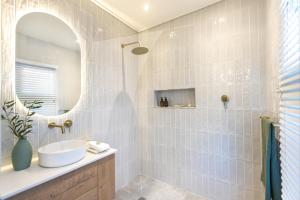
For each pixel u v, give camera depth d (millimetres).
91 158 1261
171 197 1920
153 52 2340
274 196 1062
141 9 1953
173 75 2152
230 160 1742
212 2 1824
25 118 1217
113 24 2033
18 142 1071
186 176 2055
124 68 2201
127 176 2227
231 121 1729
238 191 1698
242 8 1666
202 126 1921
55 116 1414
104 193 1358
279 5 1025
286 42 852
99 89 1837
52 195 988
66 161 1122
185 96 2229
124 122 2188
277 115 1174
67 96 1518
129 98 2279
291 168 774
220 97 1788
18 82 1191
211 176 1865
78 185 1146
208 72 1872
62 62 1484
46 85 1365
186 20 2045
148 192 2023
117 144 2072
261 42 1564
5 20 1127
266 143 1188
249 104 1625
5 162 1104
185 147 2059
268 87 1503
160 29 2275
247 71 1636
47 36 1378
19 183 886
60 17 1467
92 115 1747
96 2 1785
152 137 2354
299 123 673
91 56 1748
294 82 734
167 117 2207
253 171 1615
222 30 1782
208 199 1872
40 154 1100
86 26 1697
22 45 1221
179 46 2102
